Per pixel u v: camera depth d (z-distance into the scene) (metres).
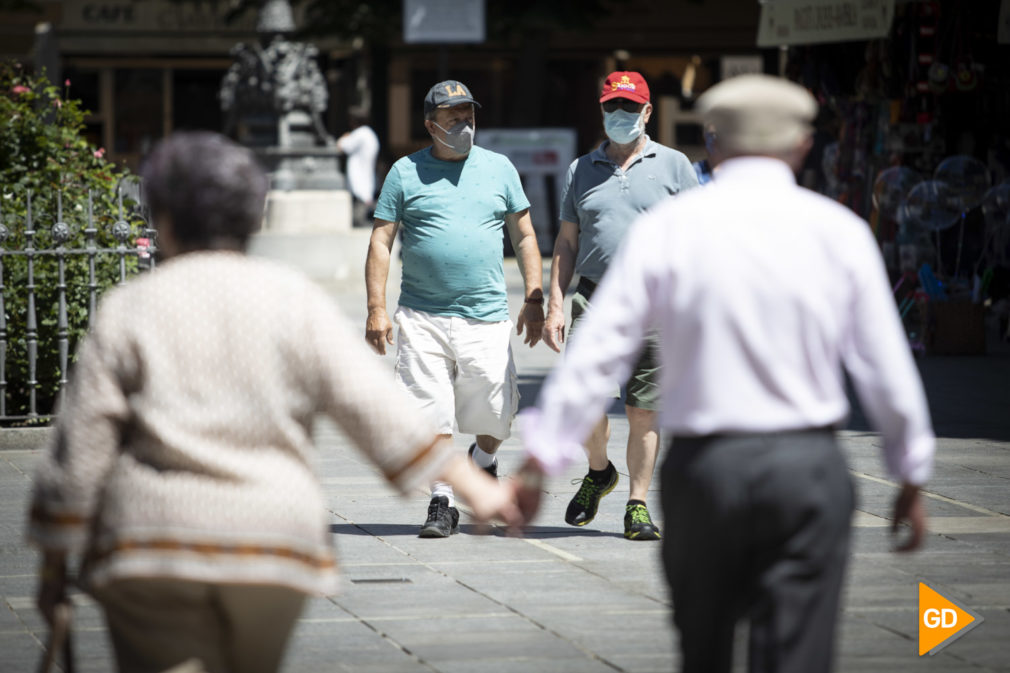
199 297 10.13
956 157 50.56
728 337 11.07
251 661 10.28
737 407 11.02
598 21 110.50
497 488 10.77
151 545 9.78
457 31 71.75
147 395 9.99
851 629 17.81
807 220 11.20
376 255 23.47
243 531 9.80
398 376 23.45
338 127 117.31
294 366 10.18
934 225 51.03
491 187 23.44
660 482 11.52
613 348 11.30
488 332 23.33
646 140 23.28
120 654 10.17
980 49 52.09
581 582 20.17
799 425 11.04
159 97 117.56
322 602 19.02
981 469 29.58
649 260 11.30
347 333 10.34
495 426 23.47
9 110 33.69
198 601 9.98
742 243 11.12
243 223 10.54
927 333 51.19
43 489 10.04
